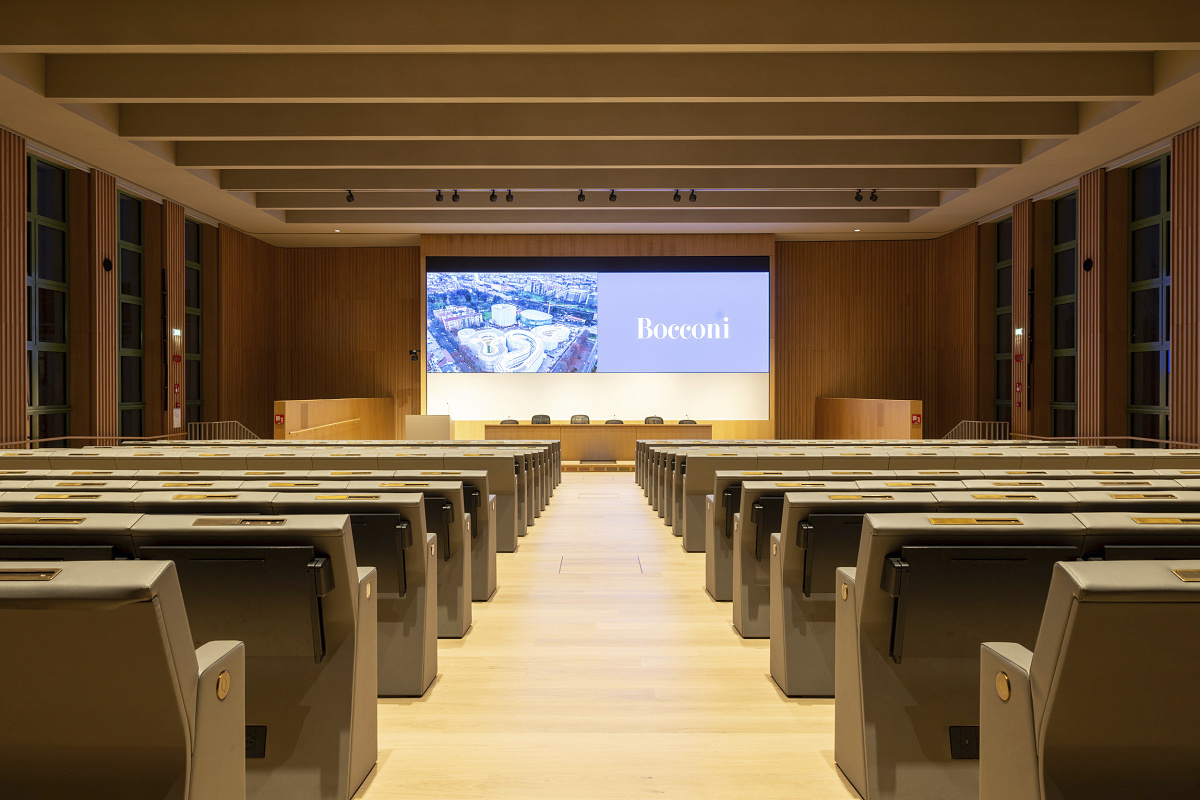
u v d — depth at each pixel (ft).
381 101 27.45
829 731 9.88
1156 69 26.43
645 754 9.23
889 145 35.91
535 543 22.53
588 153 36.76
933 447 23.08
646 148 36.73
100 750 4.77
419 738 9.63
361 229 49.83
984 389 48.29
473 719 10.22
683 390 52.49
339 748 7.81
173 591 4.56
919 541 7.22
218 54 26.94
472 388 52.08
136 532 6.91
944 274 52.44
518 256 52.01
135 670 4.50
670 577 18.28
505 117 31.48
